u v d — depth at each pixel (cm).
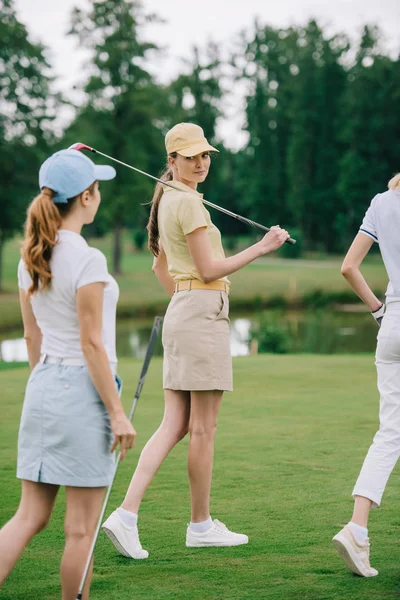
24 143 4512
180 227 430
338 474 556
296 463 587
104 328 323
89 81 4709
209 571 386
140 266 5697
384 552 405
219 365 430
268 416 762
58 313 319
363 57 6794
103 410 317
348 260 407
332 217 7112
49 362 321
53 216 318
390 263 399
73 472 313
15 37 4459
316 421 736
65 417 313
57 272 315
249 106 7181
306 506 485
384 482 385
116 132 4709
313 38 7088
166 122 5056
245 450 629
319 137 7044
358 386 931
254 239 7350
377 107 6731
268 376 1014
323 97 6988
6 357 2456
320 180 7019
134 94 4725
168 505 496
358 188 6694
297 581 369
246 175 7481
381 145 6794
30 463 319
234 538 425
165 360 444
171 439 439
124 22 4744
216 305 432
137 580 376
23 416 323
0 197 4425
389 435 393
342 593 353
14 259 6238
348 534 372
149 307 3897
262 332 2048
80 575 319
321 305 4181
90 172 327
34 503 325
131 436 312
